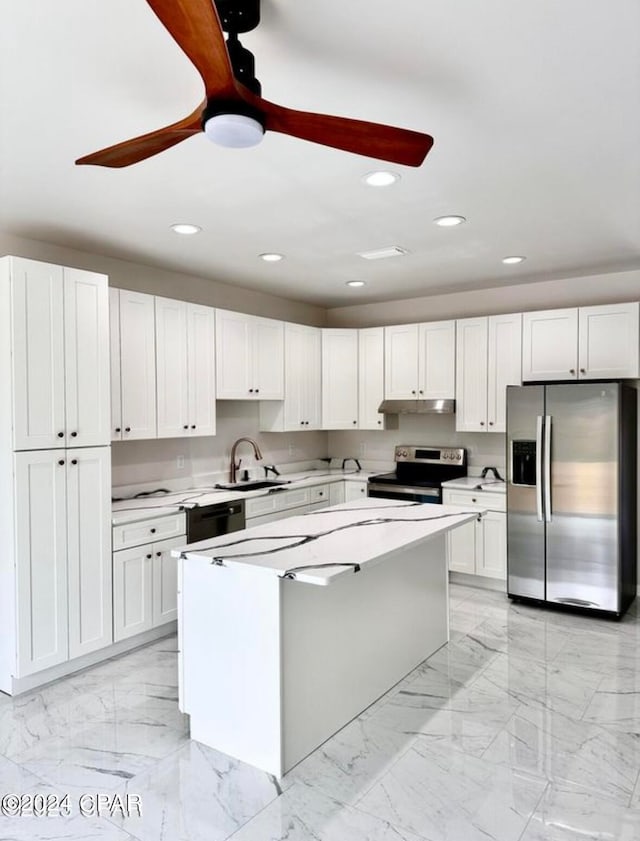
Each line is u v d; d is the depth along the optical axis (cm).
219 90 136
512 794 215
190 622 252
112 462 390
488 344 467
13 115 197
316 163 235
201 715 249
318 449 598
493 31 154
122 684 303
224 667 241
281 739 225
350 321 585
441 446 529
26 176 248
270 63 169
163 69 171
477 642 358
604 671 316
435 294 520
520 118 202
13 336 282
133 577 339
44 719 268
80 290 312
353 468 589
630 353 405
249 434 505
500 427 462
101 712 275
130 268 401
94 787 219
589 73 174
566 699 286
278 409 497
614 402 381
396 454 545
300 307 565
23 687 293
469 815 203
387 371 524
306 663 240
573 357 427
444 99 190
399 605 308
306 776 227
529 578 418
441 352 492
